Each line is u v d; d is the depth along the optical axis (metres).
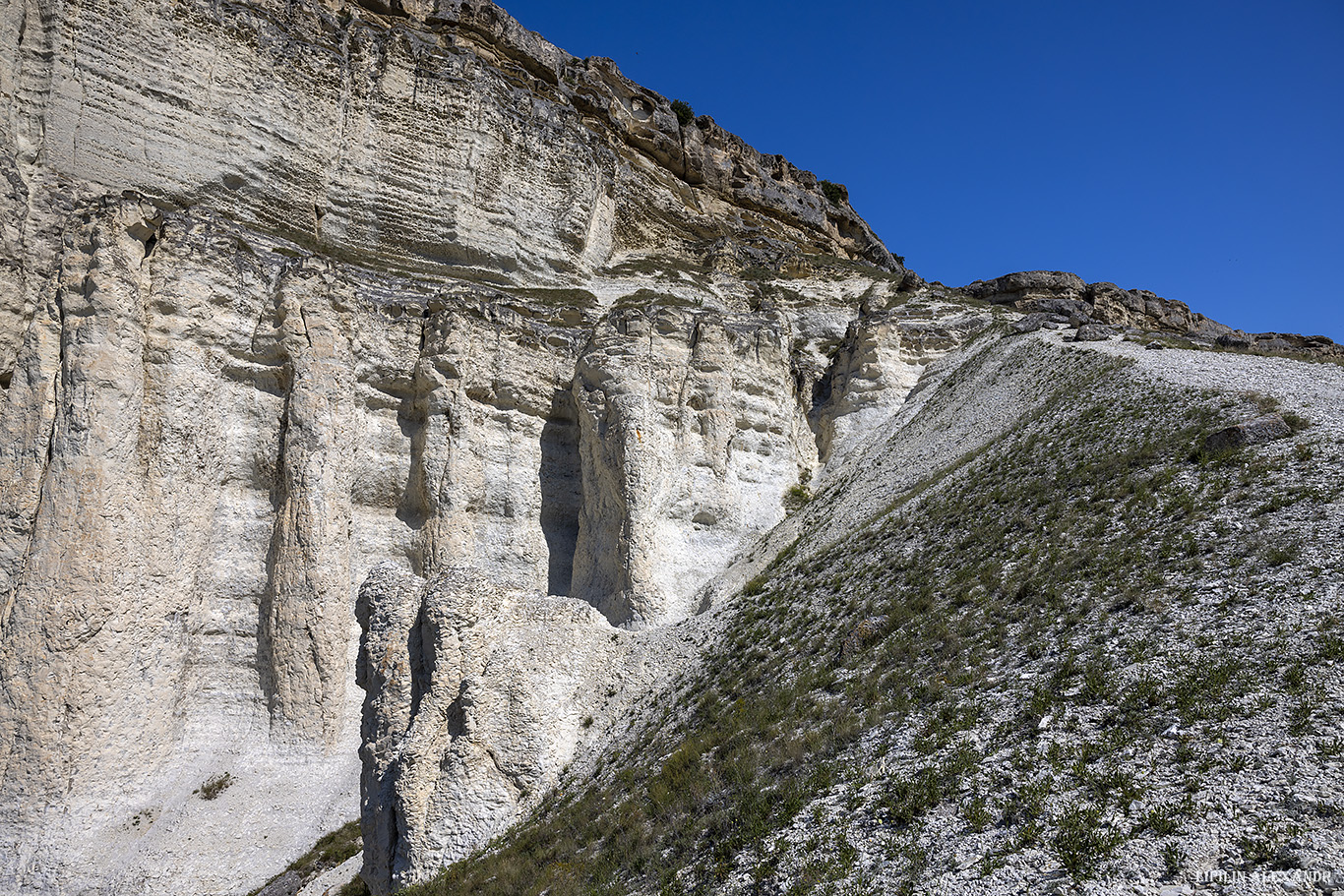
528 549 39.25
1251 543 18.58
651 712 26.08
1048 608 19.59
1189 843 11.26
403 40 49.81
